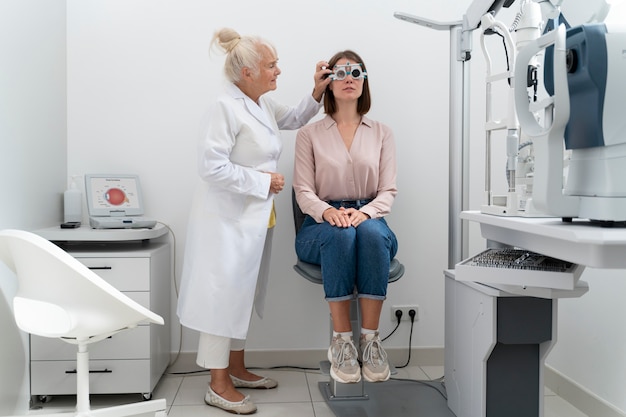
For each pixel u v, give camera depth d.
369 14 2.61
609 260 1.09
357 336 2.17
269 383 2.34
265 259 2.31
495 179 2.66
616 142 1.16
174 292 2.57
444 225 2.67
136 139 2.54
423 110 2.64
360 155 2.25
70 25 2.51
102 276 2.13
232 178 1.99
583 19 1.60
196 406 2.15
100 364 2.13
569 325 2.22
